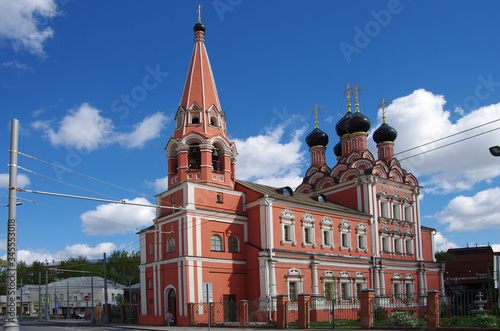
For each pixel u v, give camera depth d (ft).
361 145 205.77
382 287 178.40
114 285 314.55
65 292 307.37
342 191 195.00
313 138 226.17
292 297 149.79
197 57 165.17
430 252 213.25
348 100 228.84
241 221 153.99
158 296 148.56
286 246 152.97
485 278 242.58
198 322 133.80
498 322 85.87
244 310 122.72
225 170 156.35
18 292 359.46
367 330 95.20
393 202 196.65
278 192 170.40
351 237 175.11
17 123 67.87
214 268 143.54
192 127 155.12
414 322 96.02
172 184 154.61
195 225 142.51
